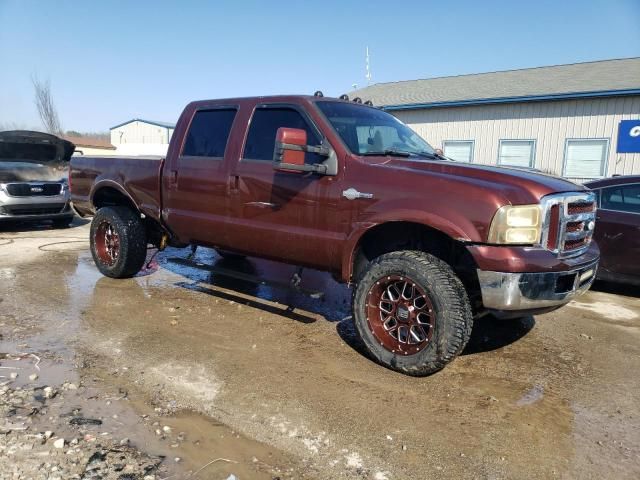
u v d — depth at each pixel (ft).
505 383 11.59
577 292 11.72
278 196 13.84
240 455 8.46
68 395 10.23
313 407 10.12
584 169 49.34
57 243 28.04
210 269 15.94
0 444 8.39
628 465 8.54
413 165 12.03
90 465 7.96
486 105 54.49
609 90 45.91
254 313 16.03
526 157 52.65
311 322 15.34
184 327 14.52
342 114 14.10
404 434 9.27
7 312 15.35
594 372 12.39
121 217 18.81
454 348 10.89
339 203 12.58
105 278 19.84
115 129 143.54
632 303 18.92
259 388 10.84
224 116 15.76
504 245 10.50
